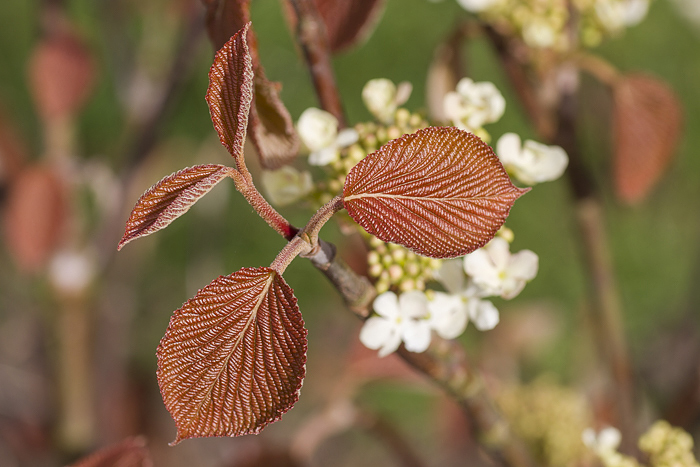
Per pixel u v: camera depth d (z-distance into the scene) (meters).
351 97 2.79
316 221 0.50
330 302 1.99
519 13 0.76
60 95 1.13
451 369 0.59
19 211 1.13
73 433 1.19
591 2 0.77
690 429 0.87
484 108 0.59
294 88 2.55
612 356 0.88
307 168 0.83
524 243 2.48
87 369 1.20
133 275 1.37
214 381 0.50
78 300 1.17
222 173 0.49
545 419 0.86
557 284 2.41
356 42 0.64
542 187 2.50
